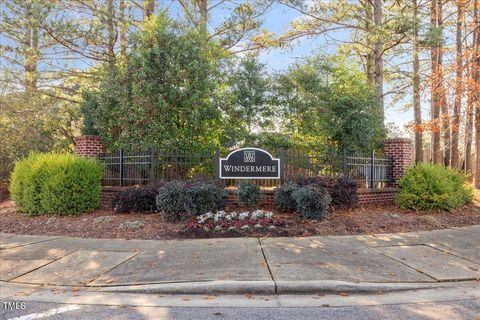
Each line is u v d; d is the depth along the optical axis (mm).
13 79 18234
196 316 4805
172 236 8875
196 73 13461
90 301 5383
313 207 9984
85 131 15508
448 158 20828
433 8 19250
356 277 6109
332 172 12242
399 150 13750
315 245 8031
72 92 20422
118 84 13742
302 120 15109
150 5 18703
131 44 15062
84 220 10367
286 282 5773
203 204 10227
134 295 5641
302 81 15117
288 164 11797
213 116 13953
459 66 15531
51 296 5598
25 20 15914
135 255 7445
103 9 17312
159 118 13188
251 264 6680
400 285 5852
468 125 20672
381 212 11375
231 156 11430
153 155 12031
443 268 6664
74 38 16641
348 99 14391
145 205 10953
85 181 11266
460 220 11102
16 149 15750
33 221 10688
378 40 17984
